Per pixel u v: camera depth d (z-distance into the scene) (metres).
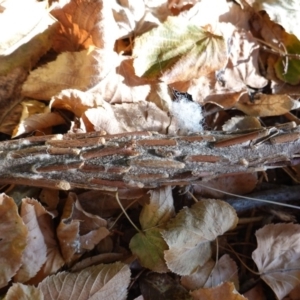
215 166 0.16
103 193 0.16
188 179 0.16
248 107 0.19
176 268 0.15
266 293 0.17
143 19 0.18
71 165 0.14
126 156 0.15
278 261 0.17
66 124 0.17
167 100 0.17
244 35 0.19
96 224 0.16
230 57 0.19
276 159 0.16
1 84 0.16
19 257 0.14
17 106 0.16
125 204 0.17
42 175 0.14
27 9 0.16
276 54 0.20
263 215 0.18
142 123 0.17
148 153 0.15
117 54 0.17
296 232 0.17
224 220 0.16
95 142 0.14
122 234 0.17
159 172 0.15
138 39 0.17
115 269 0.15
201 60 0.18
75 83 0.16
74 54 0.17
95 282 0.15
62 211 0.16
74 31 0.17
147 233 0.16
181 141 0.15
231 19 0.19
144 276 0.16
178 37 0.18
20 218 0.14
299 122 0.19
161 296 0.16
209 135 0.15
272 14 0.19
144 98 0.17
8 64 0.16
